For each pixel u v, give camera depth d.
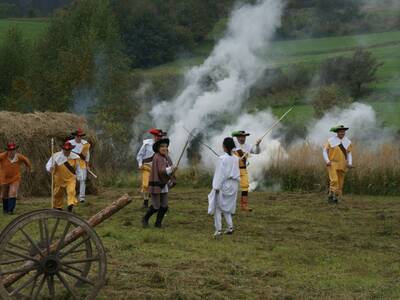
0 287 8.20
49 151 21.66
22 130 21.17
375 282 10.38
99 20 44.72
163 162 14.98
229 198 14.14
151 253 12.03
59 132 21.84
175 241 13.29
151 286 9.80
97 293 8.66
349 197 21.78
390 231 14.94
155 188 14.91
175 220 16.16
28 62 47.03
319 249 12.86
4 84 46.91
